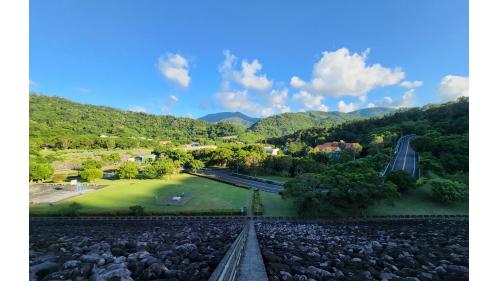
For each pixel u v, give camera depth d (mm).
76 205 37812
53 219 34531
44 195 50438
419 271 9750
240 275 7344
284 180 64438
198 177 73125
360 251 13719
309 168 66438
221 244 13367
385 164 64062
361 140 119000
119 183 64625
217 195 48812
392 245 15766
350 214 34094
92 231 25031
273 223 31203
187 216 35656
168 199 45688
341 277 8320
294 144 135875
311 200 34219
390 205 35125
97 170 67312
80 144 129875
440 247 15641
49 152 108688
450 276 9391
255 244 12242
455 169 51094
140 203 43156
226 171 84688
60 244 13148
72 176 77500
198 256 9484
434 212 35656
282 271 7895
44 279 7078
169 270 7391
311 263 9891
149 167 74000
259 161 73500
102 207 40469
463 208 36781
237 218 34969
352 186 34344
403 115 143625
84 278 7180
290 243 14945
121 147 146000
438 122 109750
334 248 14359
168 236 18453
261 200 44438
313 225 29984
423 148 69688
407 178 40688
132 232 23500
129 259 8969
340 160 74812
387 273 8914
